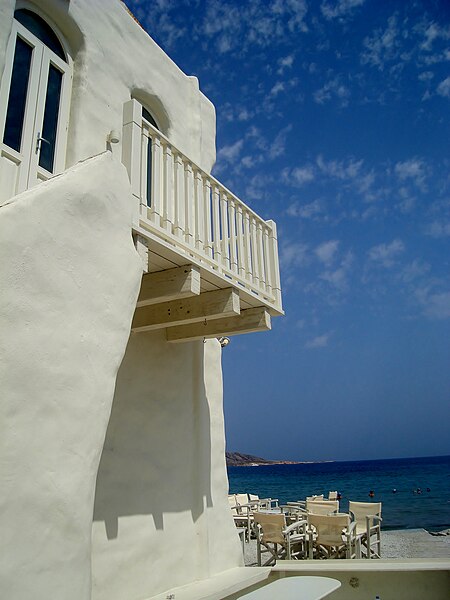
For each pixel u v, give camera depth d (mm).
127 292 3773
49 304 3057
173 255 4879
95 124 5676
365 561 6477
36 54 5262
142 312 6027
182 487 6102
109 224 3748
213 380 7289
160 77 7102
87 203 3539
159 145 5141
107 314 3521
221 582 5766
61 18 5551
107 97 5945
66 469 2904
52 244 3168
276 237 6969
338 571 6191
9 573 2477
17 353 2783
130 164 4609
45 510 2725
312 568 6312
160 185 6070
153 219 4859
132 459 5434
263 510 11633
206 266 5246
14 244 2904
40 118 5184
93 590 4625
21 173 4855
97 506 4891
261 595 4297
